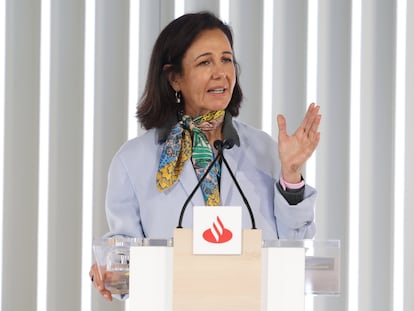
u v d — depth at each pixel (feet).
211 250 11.81
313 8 27.58
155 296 12.09
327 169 27.27
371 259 27.20
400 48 27.53
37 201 27.17
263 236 17.85
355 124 27.48
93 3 27.48
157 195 18.29
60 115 27.27
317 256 12.50
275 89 27.45
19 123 27.25
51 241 27.17
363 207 27.30
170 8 27.37
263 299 12.12
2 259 27.22
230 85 17.97
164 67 18.63
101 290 13.67
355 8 27.61
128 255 12.88
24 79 27.27
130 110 27.32
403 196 27.35
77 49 27.35
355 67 27.53
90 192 27.32
